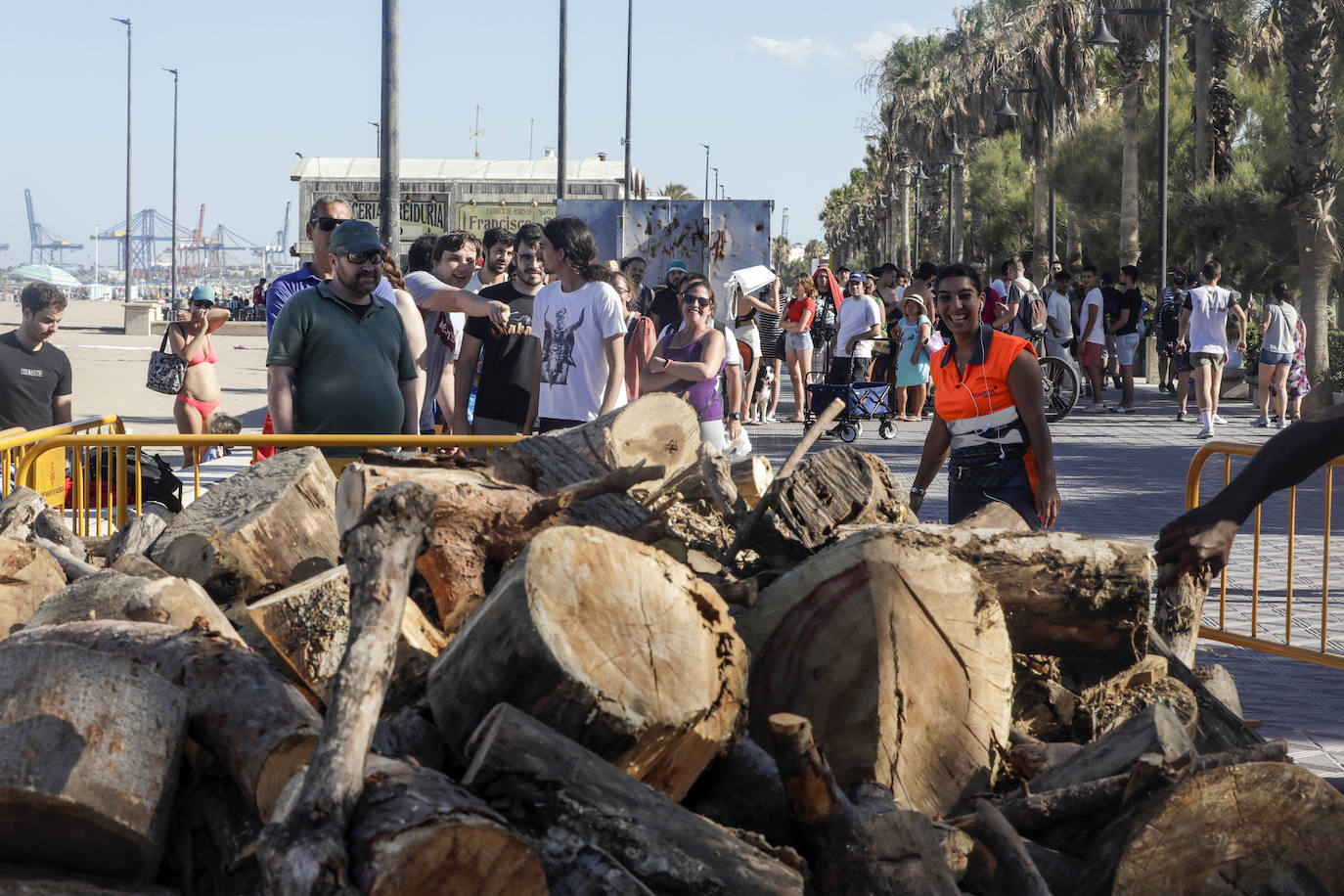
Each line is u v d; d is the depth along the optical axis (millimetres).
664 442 4484
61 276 129875
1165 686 3750
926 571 3279
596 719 2631
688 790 2914
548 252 6898
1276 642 6211
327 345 5879
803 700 3201
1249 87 33625
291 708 2887
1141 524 10172
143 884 2766
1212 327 16688
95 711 2758
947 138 61406
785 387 25938
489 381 7398
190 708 2881
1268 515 10703
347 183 34594
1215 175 33406
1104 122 39875
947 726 3252
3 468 6512
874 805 2918
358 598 2340
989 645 3320
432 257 8500
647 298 14148
